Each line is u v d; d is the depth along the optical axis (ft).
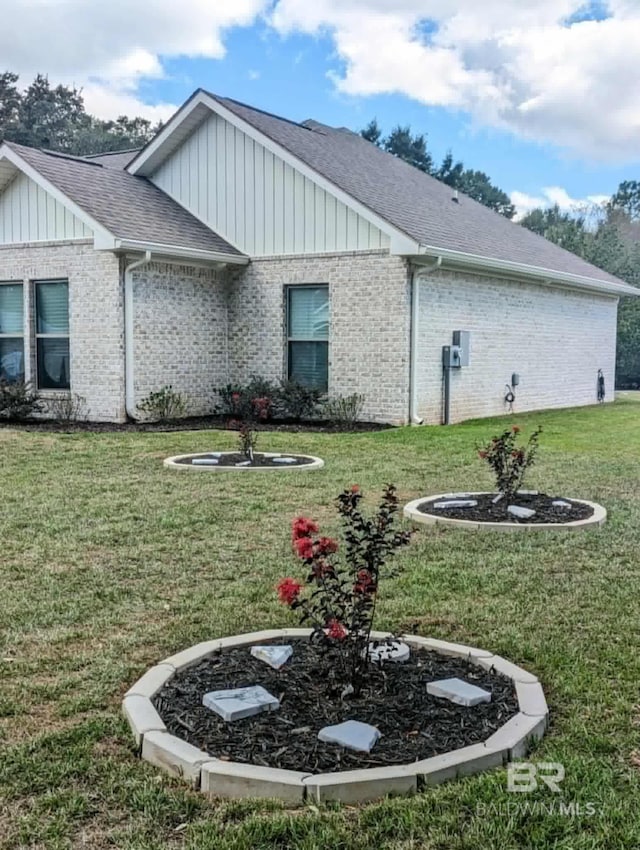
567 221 127.44
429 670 11.48
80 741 9.68
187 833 7.93
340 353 43.96
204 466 28.58
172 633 13.26
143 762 9.23
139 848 7.69
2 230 45.34
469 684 10.80
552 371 58.08
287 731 9.63
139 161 49.49
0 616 14.02
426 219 47.16
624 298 96.78
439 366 44.62
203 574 16.53
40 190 43.57
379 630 13.30
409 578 16.16
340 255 43.55
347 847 7.68
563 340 59.57
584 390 64.03
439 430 39.73
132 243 39.86
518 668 11.48
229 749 9.21
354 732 9.45
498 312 50.19
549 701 10.77
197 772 8.73
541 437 38.86
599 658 12.22
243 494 24.18
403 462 30.32
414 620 13.89
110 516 21.34
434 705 10.34
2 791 8.65
